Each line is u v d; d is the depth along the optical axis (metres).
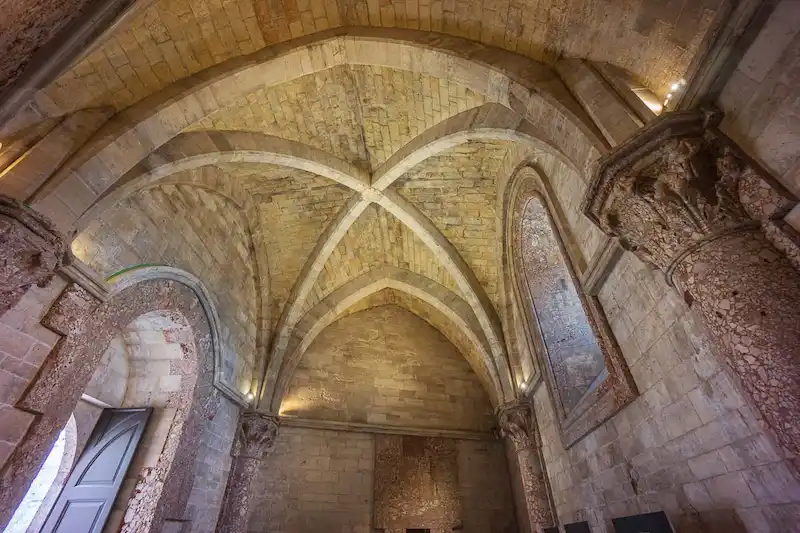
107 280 5.54
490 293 10.60
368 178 9.16
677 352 4.14
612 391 5.43
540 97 4.78
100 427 7.59
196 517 7.66
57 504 6.84
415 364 12.82
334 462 10.77
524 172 7.95
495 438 11.81
